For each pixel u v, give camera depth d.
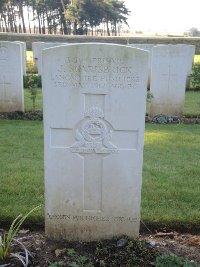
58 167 1.25
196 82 5.22
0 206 1.54
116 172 1.26
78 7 16.89
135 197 1.28
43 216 1.46
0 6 17.33
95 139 1.23
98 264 1.17
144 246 1.25
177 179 1.88
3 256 1.17
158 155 2.28
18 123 3.04
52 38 9.64
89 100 1.20
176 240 1.35
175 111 3.41
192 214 1.50
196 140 2.64
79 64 1.16
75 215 1.30
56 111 1.20
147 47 5.14
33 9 19.55
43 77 1.17
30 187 1.73
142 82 1.17
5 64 3.25
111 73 1.17
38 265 1.17
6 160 2.11
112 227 1.31
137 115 1.20
